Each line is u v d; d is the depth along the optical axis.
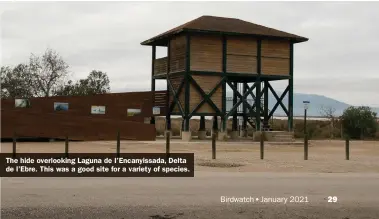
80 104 40.00
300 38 42.59
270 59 42.19
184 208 15.31
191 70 39.50
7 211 14.56
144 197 16.42
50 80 55.28
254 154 29.83
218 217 14.63
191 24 40.38
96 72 60.31
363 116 54.84
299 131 58.25
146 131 39.03
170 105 42.81
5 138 35.78
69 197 16.25
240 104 44.44
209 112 40.50
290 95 43.41
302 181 19.78
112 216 14.38
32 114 36.44
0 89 51.44
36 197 16.19
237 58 41.09
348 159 27.52
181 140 40.09
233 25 42.28
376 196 17.38
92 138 37.72
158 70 44.97
